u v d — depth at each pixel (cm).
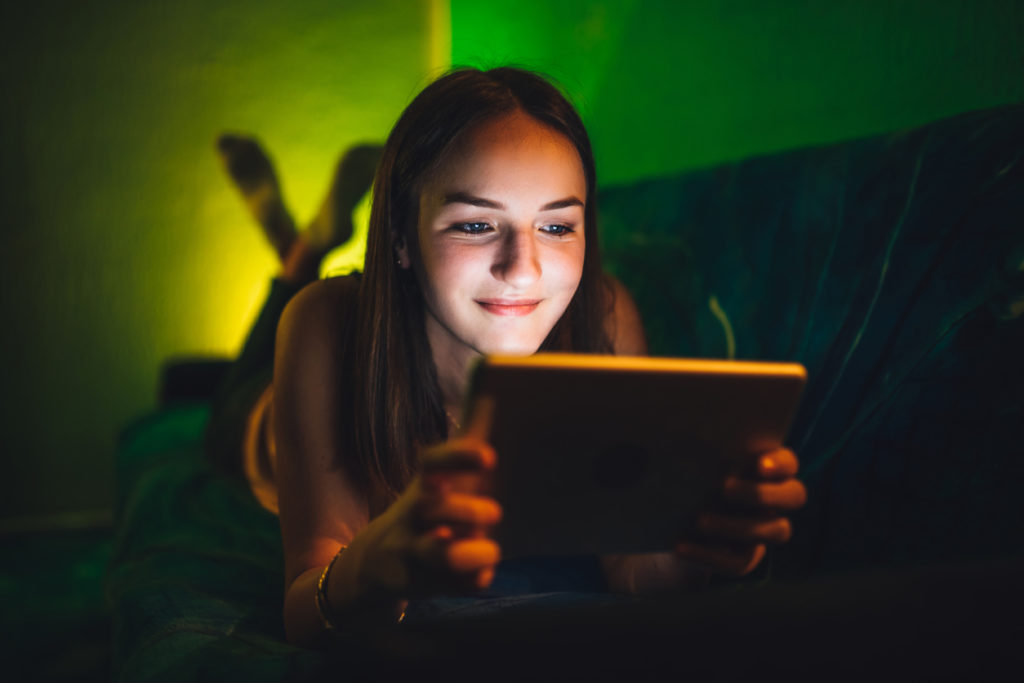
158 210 249
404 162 88
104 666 150
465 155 82
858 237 109
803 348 111
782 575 98
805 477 101
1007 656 43
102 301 246
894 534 88
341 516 95
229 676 66
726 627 43
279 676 64
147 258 249
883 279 102
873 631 43
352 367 98
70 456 247
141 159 246
